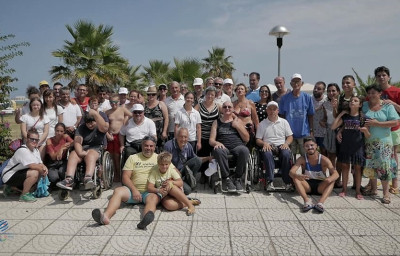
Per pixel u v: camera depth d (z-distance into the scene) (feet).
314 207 15.84
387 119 16.94
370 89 17.22
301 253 11.66
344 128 17.74
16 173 17.40
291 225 14.08
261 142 19.31
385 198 16.92
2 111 26.18
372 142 17.04
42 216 15.29
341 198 17.67
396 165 17.98
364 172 17.46
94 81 48.06
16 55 25.44
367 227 13.82
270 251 11.81
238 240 12.69
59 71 48.96
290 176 17.28
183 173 18.30
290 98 20.57
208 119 20.30
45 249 12.01
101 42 49.83
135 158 16.31
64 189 17.30
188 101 20.10
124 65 53.26
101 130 18.74
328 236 12.98
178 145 18.43
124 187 15.92
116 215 15.21
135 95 22.20
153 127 20.12
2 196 18.45
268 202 17.08
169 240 12.70
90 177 16.92
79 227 13.97
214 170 18.56
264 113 21.34
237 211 15.79
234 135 19.24
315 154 17.30
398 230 13.50
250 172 18.83
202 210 15.93
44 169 17.88
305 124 20.18
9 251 11.87
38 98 19.57
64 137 19.75
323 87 20.88
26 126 19.49
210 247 12.13
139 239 12.79
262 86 21.80
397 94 17.94
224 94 24.08
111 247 12.14
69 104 21.67
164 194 15.47
